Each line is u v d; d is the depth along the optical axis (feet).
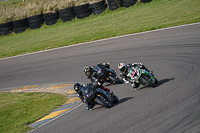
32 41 344.28
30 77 213.66
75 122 101.91
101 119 96.17
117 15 359.46
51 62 235.81
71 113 115.75
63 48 269.44
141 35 229.86
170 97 97.60
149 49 186.39
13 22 422.82
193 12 258.78
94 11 395.96
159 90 108.99
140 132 76.74
